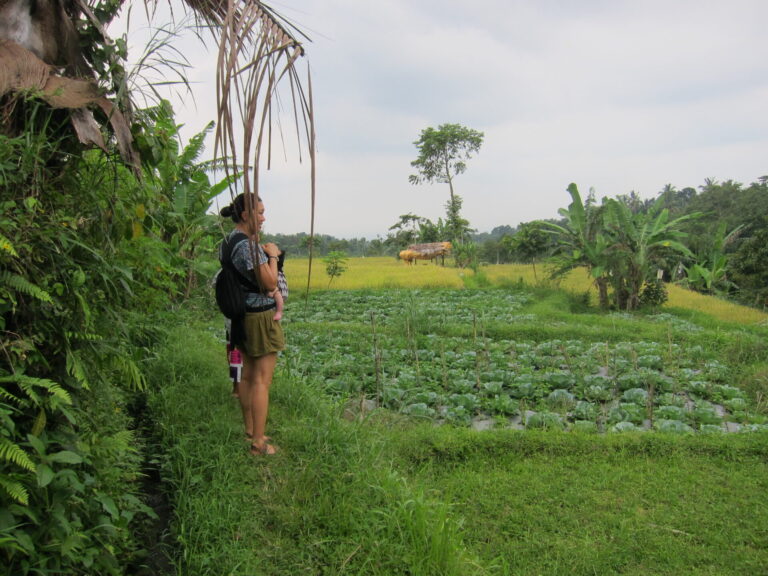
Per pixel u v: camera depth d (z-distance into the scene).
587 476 4.43
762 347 8.85
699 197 66.81
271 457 3.89
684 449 4.87
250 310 3.72
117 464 3.30
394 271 29.05
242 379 4.01
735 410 6.50
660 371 8.40
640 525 3.74
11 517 2.01
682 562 3.35
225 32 2.24
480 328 10.86
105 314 2.85
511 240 27.27
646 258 16.48
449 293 20.23
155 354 5.45
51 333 2.46
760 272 26.94
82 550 2.43
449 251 42.12
